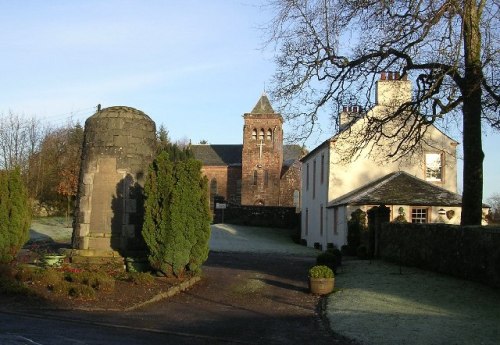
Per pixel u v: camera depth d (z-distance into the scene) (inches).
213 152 3255.4
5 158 2175.2
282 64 788.0
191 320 475.5
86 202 729.0
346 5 715.4
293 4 739.4
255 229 2118.6
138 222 735.7
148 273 641.6
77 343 346.9
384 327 444.8
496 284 589.6
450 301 548.4
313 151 1656.0
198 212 664.4
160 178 655.8
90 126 751.7
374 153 1379.2
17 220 644.7
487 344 381.7
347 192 1427.2
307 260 1101.7
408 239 880.9
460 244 690.2
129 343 361.4
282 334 430.9
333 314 509.0
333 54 770.2
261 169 2920.8
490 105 729.6
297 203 2908.5
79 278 568.4
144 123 762.8
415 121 804.6
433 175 1400.1
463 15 648.4
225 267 892.6
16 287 512.7
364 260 1034.1
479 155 731.4
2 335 356.2
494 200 2856.8
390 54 747.4
